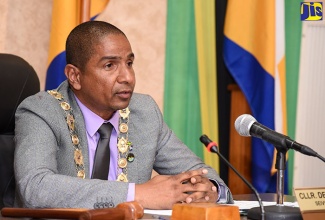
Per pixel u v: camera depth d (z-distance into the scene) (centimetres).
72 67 537
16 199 534
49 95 543
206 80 915
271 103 881
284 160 434
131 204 377
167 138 605
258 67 897
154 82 932
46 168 484
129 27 921
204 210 370
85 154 536
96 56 518
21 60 578
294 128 960
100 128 543
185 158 600
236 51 903
